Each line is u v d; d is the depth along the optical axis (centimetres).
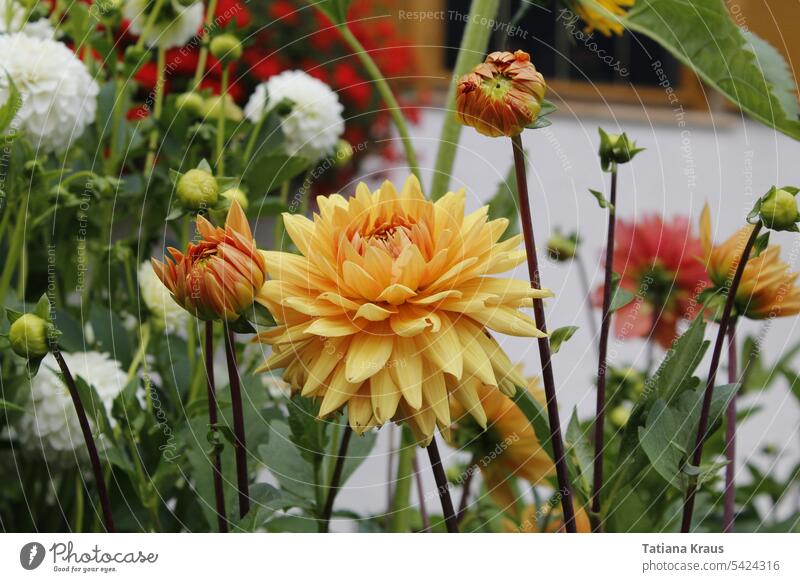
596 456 38
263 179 54
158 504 47
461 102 32
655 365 63
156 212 58
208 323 33
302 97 56
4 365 49
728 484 41
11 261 51
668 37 44
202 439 43
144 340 52
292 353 32
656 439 36
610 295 38
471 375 33
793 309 39
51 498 53
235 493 42
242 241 31
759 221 34
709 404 35
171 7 57
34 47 52
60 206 52
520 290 33
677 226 63
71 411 48
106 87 58
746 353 57
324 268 32
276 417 48
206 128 54
